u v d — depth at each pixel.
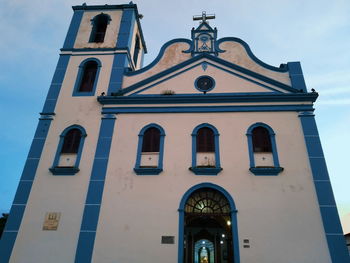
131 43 16.31
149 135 12.46
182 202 10.73
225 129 12.10
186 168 11.41
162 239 10.20
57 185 11.66
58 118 13.34
